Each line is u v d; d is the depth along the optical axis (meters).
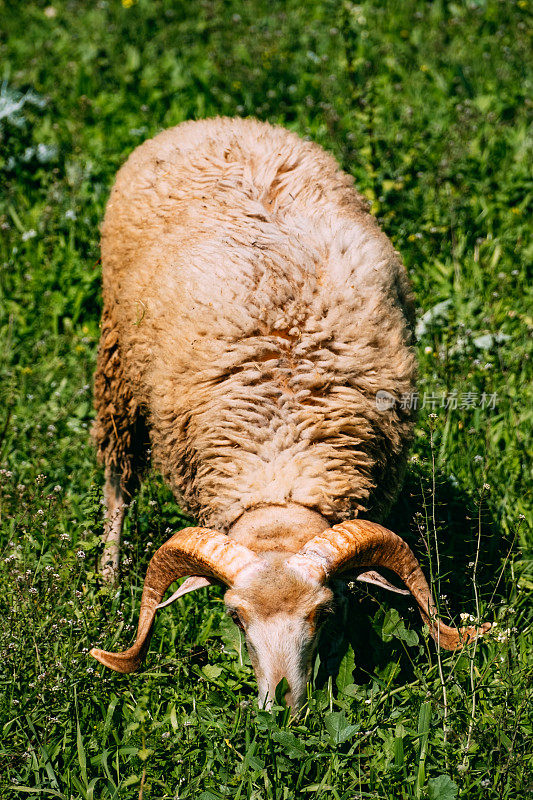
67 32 19.39
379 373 8.12
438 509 9.86
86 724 7.87
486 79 16.83
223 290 8.10
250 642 7.18
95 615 8.57
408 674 8.40
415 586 7.68
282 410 7.80
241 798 7.05
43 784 7.31
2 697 7.75
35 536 9.35
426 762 7.24
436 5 19.00
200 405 8.06
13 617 8.12
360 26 17.64
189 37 18.55
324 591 7.12
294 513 7.49
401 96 16.05
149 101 16.41
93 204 14.16
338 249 8.38
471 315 12.22
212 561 7.21
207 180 9.23
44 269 13.26
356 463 7.92
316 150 9.77
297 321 7.98
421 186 13.87
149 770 7.35
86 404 11.59
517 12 18.84
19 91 16.41
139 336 8.85
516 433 10.59
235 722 7.51
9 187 14.60
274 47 17.55
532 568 9.34
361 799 7.05
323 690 7.47
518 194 13.95
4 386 11.77
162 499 10.16
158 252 8.95
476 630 7.61
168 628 8.86
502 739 7.10
